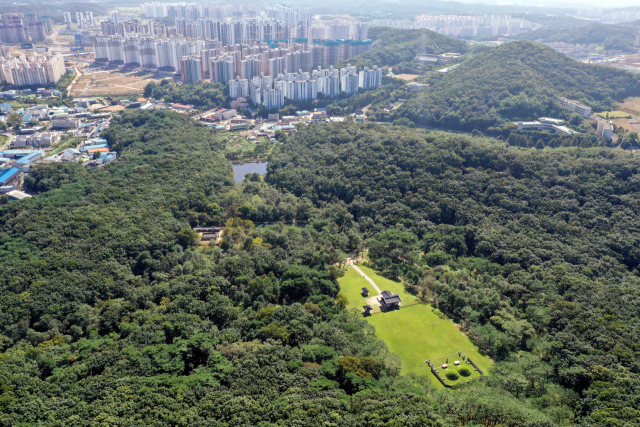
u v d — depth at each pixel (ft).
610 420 580.71
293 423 551.18
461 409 627.05
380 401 600.80
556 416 634.84
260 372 653.71
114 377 645.51
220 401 600.39
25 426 552.00
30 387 622.54
